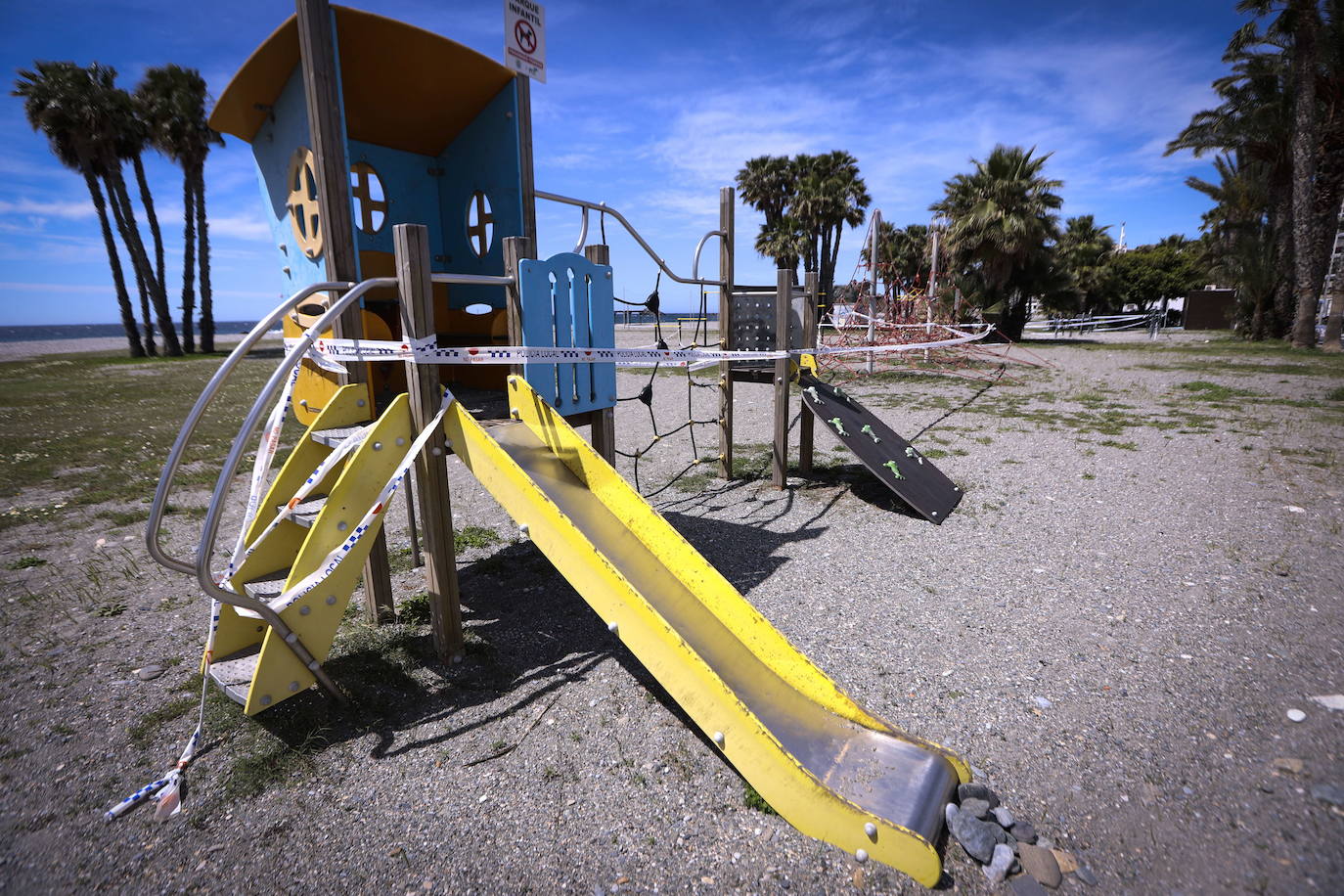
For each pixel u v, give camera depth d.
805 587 3.97
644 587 2.62
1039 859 1.94
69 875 1.97
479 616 3.64
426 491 2.93
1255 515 5.01
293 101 3.05
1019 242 26.41
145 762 2.51
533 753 2.51
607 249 3.90
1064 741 2.49
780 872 1.94
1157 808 2.14
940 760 2.24
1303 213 20.28
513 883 1.92
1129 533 4.73
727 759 2.46
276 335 57.94
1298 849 1.95
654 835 2.10
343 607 2.70
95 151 28.91
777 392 5.98
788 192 41.09
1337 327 20.66
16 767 2.48
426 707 2.81
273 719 2.74
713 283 5.99
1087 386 13.24
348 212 2.81
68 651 3.38
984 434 8.54
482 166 4.30
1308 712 2.60
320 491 3.26
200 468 7.62
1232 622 3.36
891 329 16.25
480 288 4.57
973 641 3.28
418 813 2.21
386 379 4.80
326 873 1.97
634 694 2.89
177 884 1.93
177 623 3.71
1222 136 23.89
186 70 30.58
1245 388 12.32
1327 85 20.44
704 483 6.42
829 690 2.50
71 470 7.57
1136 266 52.69
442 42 3.52
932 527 4.99
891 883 1.89
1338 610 3.43
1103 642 3.22
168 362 27.16
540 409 3.18
